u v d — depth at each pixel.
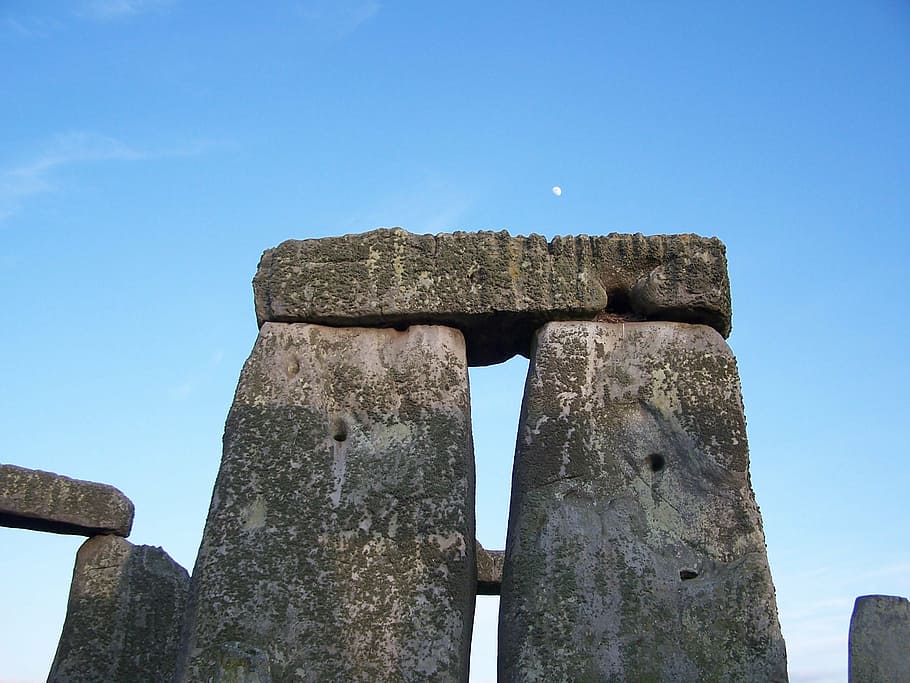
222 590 5.32
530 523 5.38
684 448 5.50
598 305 5.84
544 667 5.04
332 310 5.95
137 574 8.92
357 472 5.61
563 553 5.28
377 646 5.21
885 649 5.61
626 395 5.64
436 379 5.79
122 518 9.07
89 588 8.83
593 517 5.36
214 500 5.55
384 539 5.44
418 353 5.86
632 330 5.81
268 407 5.74
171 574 9.06
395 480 5.57
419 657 5.18
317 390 5.81
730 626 5.10
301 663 5.18
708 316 5.83
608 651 5.07
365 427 5.73
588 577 5.23
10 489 8.65
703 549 5.29
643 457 5.51
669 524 5.35
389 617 5.27
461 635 5.27
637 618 5.13
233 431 5.70
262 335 5.95
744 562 5.24
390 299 5.93
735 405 5.59
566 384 5.66
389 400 5.78
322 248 6.07
